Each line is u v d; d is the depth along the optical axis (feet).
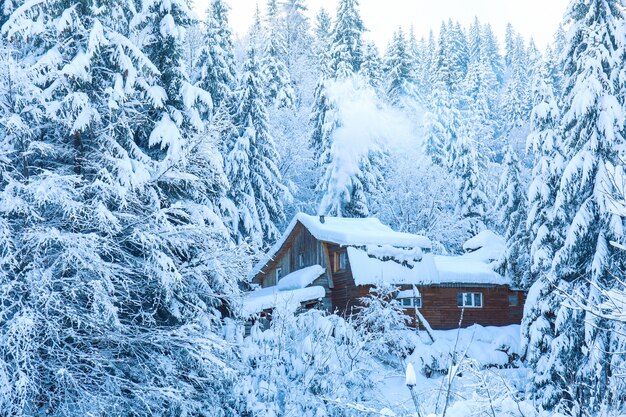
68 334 44.06
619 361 61.21
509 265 117.29
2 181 49.03
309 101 207.21
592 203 78.13
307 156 167.84
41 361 43.04
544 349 84.12
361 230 113.50
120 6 65.57
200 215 56.39
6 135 51.19
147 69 61.16
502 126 268.21
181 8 72.02
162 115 66.33
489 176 201.57
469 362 21.61
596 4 85.61
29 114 52.60
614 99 78.69
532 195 91.20
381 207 157.69
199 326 48.91
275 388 53.62
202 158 56.49
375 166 162.09
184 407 46.55
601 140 78.69
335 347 58.39
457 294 117.29
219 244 55.52
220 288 58.18
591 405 22.13
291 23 256.11
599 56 80.79
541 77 105.29
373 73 193.88
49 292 42.65
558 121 96.22
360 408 21.38
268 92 180.86
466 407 20.25
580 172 80.38
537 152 98.07
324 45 234.58
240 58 237.04
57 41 55.01
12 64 48.11
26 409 41.91
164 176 54.24
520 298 122.21
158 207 52.65
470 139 176.65
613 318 17.43
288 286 111.96
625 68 81.46
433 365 88.63
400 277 106.93
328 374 54.75
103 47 57.98
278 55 189.37
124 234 52.54
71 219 48.83
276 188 136.05
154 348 50.34
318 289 104.99
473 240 141.18
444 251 150.10
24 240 45.21
